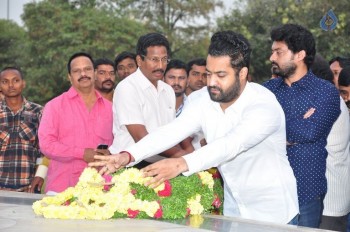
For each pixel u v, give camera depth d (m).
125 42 29.75
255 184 3.73
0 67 34.78
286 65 4.35
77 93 5.72
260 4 16.98
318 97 4.30
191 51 31.03
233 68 3.59
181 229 3.04
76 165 5.54
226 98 3.62
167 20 32.06
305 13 14.19
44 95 30.38
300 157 4.25
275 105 3.71
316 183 4.25
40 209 3.44
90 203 3.48
